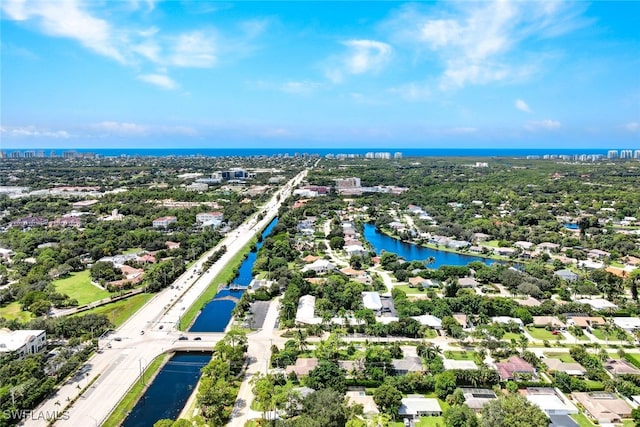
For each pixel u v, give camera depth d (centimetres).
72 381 16325
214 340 19688
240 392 15638
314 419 12825
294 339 19050
